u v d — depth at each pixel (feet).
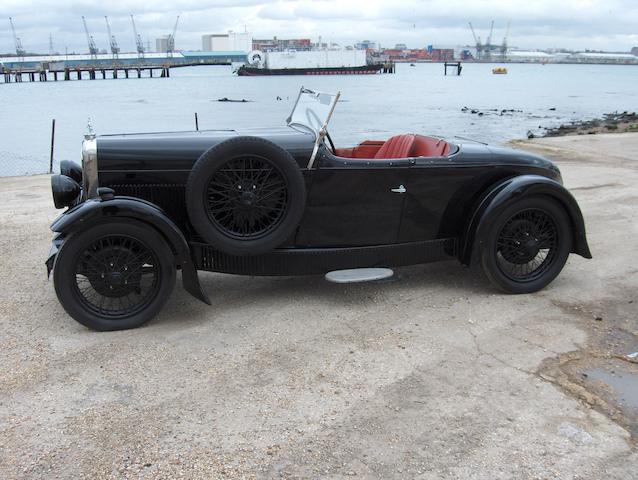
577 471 8.50
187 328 13.20
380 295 15.21
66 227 12.13
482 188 15.15
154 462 8.64
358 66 380.37
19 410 9.96
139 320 13.05
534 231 14.97
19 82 343.05
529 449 8.98
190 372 11.23
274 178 13.20
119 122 101.19
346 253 14.49
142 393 10.49
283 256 14.06
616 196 26.78
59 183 14.83
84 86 280.51
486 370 11.33
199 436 9.27
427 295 15.20
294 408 10.04
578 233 15.20
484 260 14.69
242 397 10.38
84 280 14.03
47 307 14.38
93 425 9.54
